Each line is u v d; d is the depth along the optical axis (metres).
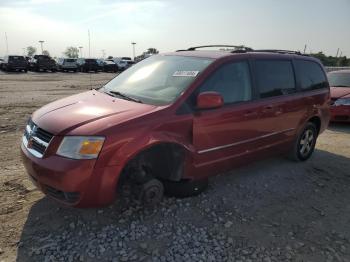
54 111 4.11
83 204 3.61
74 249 3.54
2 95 15.68
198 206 4.46
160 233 3.87
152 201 4.14
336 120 9.70
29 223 3.94
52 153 3.63
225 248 3.70
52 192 3.75
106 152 3.56
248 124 4.86
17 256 3.41
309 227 4.22
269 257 3.61
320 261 3.61
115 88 4.91
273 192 5.05
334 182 5.58
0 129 8.12
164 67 4.89
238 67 4.87
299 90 5.90
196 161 4.34
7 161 5.83
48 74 35.81
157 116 3.93
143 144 3.75
